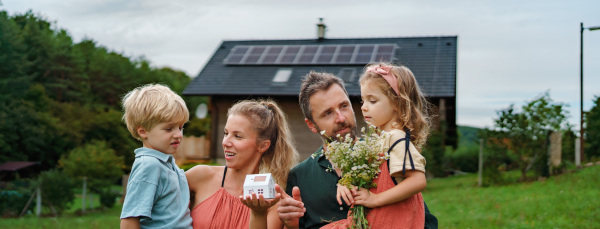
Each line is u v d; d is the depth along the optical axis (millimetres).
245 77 20656
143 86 2971
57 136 35344
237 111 2881
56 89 41875
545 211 9672
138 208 2488
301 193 3014
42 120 34375
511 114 15391
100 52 49344
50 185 19000
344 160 2596
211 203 2832
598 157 16922
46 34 42906
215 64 22109
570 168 15742
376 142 2582
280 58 21453
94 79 47094
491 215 9867
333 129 3037
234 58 22062
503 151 15555
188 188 2832
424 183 2521
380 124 2738
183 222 2678
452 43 21719
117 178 22500
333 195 2922
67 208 19672
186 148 21234
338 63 20297
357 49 21250
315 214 2947
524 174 15430
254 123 2842
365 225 2537
